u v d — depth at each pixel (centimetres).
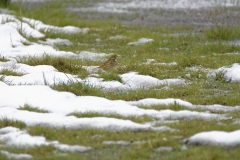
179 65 4759
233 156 2506
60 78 4175
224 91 3962
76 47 5956
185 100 3669
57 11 8088
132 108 3441
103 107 3488
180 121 3139
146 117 3186
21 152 2692
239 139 2675
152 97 3781
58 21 7181
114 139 2845
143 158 2591
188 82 4238
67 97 3731
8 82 4094
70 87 3909
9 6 7769
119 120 3103
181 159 2544
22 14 7181
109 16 8256
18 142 2827
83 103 3578
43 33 6391
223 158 2495
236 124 3012
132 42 6256
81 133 2928
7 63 4775
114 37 6538
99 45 6150
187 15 8162
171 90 3912
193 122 3089
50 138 2898
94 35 6631
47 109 3462
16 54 5159
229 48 5409
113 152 2695
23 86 3912
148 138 2812
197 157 2519
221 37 6059
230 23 7306
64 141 2833
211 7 8731
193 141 2748
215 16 7938
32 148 2714
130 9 8888
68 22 7219
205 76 4359
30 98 3662
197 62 4775
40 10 8062
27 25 6372
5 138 2906
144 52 5541
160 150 2694
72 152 2677
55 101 3619
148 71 4509
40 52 5319
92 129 2978
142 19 7950
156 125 3077
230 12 8194
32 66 4644
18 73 4406
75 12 8588
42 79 4156
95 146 2762
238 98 3653
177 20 7806
